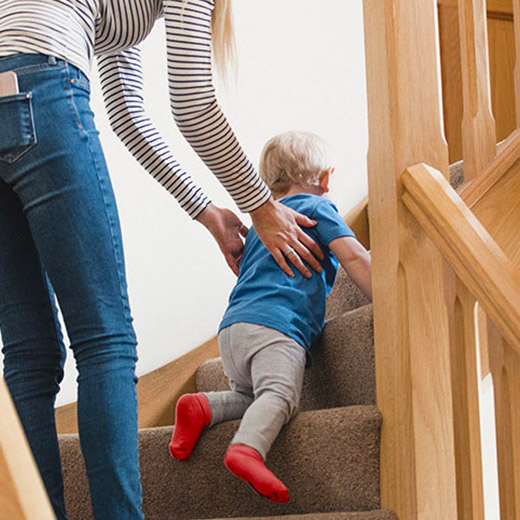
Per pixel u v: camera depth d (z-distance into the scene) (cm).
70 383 185
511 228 145
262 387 129
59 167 97
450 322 115
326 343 148
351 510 121
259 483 115
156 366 195
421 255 123
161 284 200
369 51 129
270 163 164
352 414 123
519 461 105
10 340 106
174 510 136
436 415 119
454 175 192
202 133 112
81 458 139
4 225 107
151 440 139
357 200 235
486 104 152
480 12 153
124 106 136
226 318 142
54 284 97
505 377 108
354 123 239
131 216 199
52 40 99
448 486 118
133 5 110
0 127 96
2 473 41
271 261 145
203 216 151
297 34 235
